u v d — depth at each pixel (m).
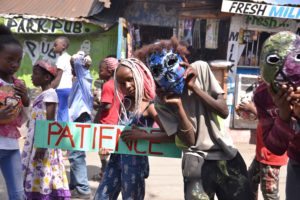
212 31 9.10
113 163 3.35
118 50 9.07
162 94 2.57
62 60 5.56
